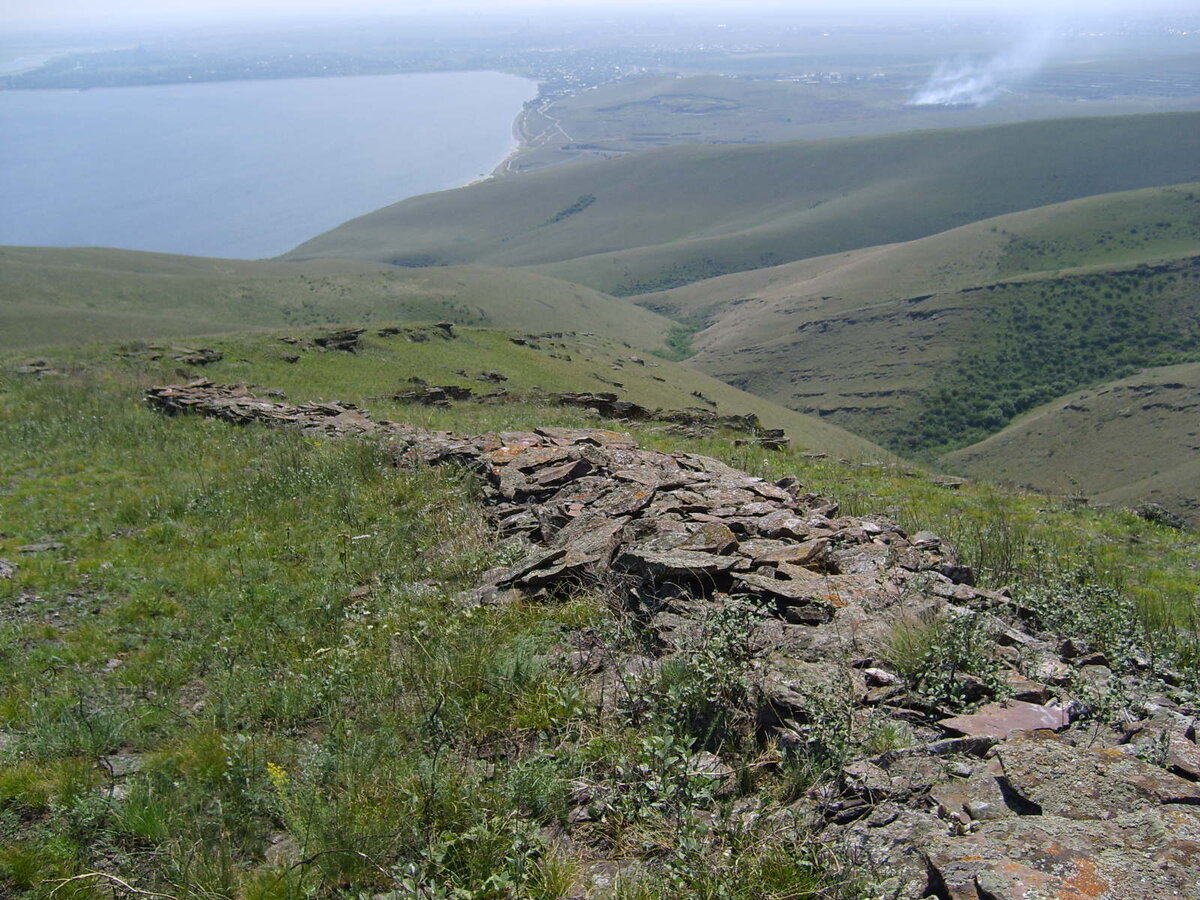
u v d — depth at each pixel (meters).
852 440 103.00
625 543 7.84
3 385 24.78
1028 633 6.84
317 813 4.68
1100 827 3.56
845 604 6.34
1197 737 5.21
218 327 129.62
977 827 3.75
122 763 5.81
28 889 4.56
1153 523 15.87
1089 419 158.12
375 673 6.41
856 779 4.27
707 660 5.25
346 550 9.82
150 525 11.60
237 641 7.61
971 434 178.50
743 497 9.67
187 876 4.42
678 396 78.44
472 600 7.54
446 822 4.49
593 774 4.77
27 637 7.99
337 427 17.42
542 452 12.12
